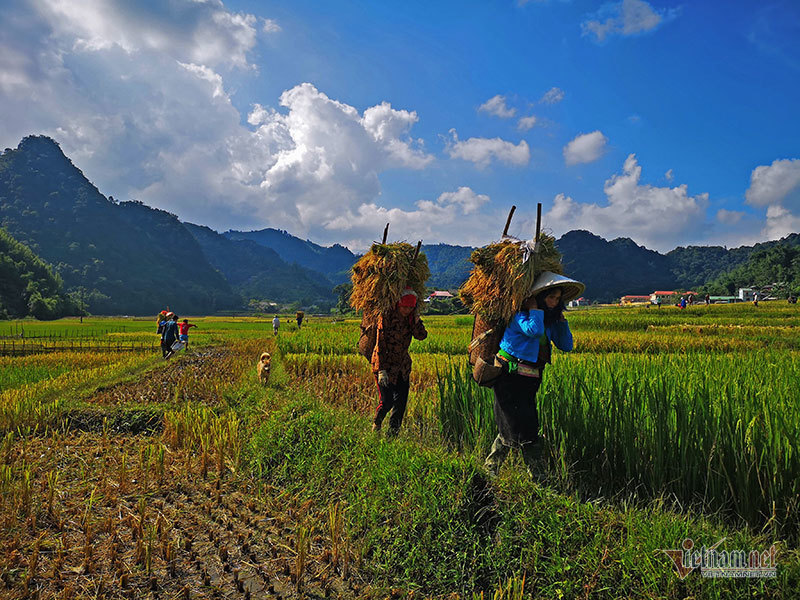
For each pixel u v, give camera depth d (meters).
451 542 3.14
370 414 6.70
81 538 3.55
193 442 5.64
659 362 6.45
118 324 71.19
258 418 6.28
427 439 5.06
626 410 4.06
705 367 6.24
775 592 2.52
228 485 4.62
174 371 13.36
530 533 3.08
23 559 3.21
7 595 2.80
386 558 3.27
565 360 6.24
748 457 3.46
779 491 3.32
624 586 2.67
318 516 3.91
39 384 10.50
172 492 4.45
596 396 4.38
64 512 3.95
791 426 3.52
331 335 22.91
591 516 3.11
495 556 3.06
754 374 5.72
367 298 5.45
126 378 11.59
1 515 3.74
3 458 5.10
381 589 3.03
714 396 4.31
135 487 4.52
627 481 3.89
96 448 5.83
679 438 3.76
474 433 4.82
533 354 3.93
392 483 3.71
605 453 3.98
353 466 4.28
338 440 4.75
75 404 7.61
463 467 3.53
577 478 4.05
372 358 5.53
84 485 4.54
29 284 116.81
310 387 9.26
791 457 3.35
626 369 5.30
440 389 5.38
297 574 3.08
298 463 4.61
